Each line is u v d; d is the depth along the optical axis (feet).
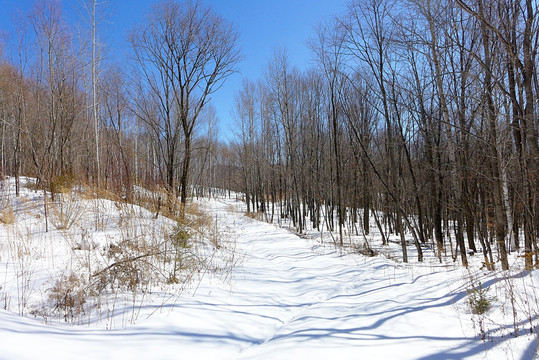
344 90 51.88
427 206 56.44
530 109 20.67
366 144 57.77
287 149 83.30
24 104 47.75
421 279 22.70
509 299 15.02
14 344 8.66
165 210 36.63
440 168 38.17
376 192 58.08
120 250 22.45
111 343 10.64
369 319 15.76
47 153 39.47
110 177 46.55
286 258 36.96
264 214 104.58
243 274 26.78
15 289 15.76
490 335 12.39
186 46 42.73
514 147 28.04
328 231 71.61
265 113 103.81
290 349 12.05
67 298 14.93
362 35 37.63
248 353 12.32
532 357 10.39
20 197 40.01
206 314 15.20
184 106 45.91
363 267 30.53
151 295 17.12
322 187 73.67
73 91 48.24
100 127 58.65
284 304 19.69
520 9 20.95
